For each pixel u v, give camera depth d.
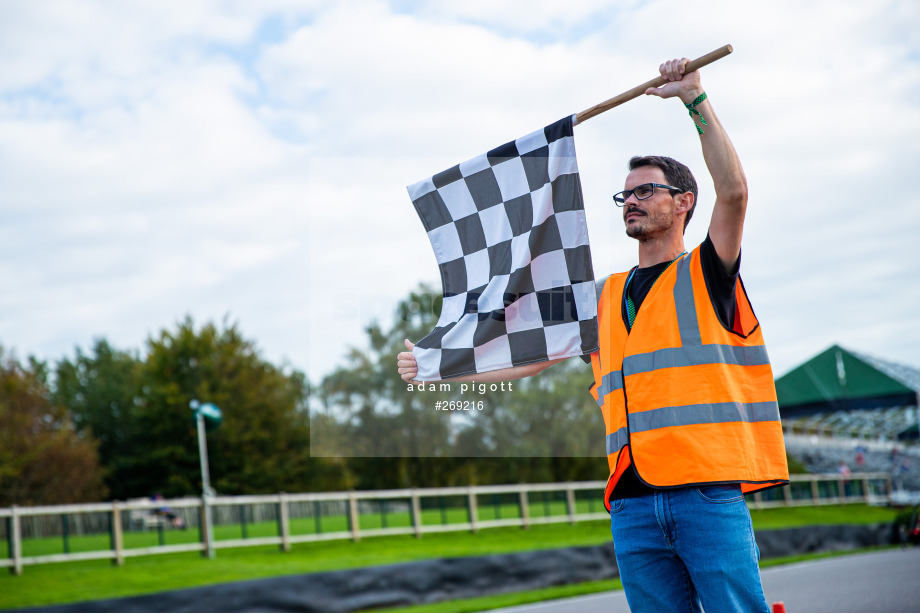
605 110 2.99
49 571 13.09
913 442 44.22
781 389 32.69
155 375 50.03
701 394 2.67
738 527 2.61
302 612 10.63
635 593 2.82
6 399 47.19
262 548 16.30
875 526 19.56
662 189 2.93
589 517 23.09
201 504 15.58
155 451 47.84
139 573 13.03
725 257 2.70
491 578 12.43
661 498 2.67
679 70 2.71
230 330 50.81
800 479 31.19
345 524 18.67
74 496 45.41
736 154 2.67
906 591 9.80
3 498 43.25
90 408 59.84
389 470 26.52
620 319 2.94
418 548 16.80
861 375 30.88
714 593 2.60
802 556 16.98
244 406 47.69
